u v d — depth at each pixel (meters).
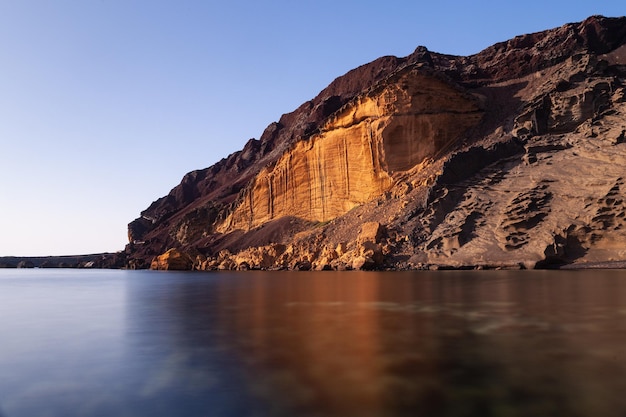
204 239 95.19
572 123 49.12
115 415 6.38
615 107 47.16
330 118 66.44
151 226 135.38
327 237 56.44
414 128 57.06
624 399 6.41
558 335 10.56
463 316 13.60
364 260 42.66
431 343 10.00
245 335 11.58
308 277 37.06
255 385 7.35
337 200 65.00
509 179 44.88
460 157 47.91
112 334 12.80
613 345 9.52
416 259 41.28
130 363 9.21
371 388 7.04
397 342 10.18
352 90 115.69
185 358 9.29
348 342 10.35
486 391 6.79
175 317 15.89
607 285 21.64
